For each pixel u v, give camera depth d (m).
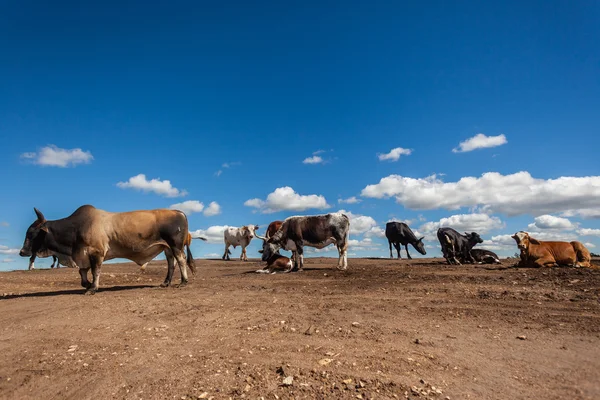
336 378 4.96
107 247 12.10
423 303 9.23
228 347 6.28
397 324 7.50
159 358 5.87
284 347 6.19
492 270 13.80
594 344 6.05
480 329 7.06
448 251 17.86
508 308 8.44
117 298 10.78
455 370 5.22
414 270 14.74
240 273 17.25
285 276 15.08
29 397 4.87
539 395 4.49
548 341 6.28
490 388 4.70
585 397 4.39
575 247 14.02
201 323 7.85
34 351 6.38
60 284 15.53
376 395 4.54
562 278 11.02
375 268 16.20
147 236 12.40
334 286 12.05
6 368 5.70
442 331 6.98
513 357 5.64
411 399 4.45
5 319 8.62
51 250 12.03
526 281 11.04
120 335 7.15
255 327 7.43
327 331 7.05
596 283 10.09
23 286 14.88
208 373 5.24
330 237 16.64
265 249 17.45
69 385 5.11
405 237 24.58
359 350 5.99
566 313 7.84
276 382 4.91
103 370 5.50
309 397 4.55
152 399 4.65
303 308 9.05
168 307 9.43
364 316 8.17
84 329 7.61
